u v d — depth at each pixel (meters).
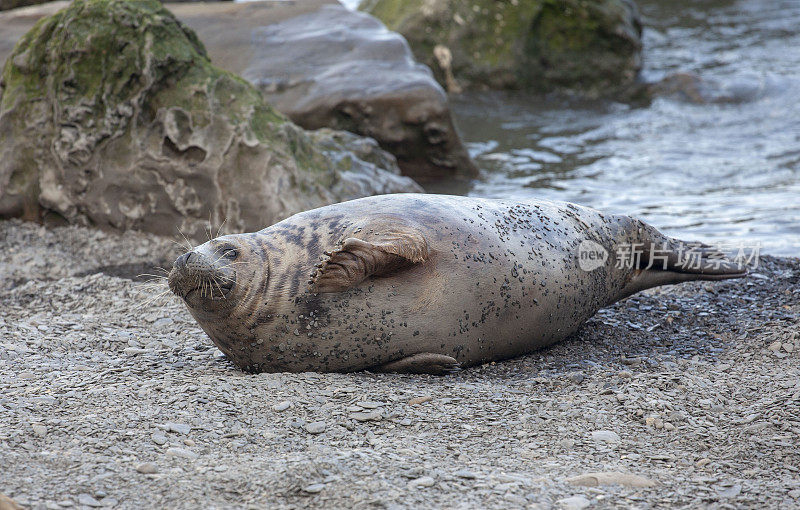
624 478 14.07
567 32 64.62
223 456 14.65
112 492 13.13
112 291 26.86
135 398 17.03
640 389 18.08
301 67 46.25
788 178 41.81
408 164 44.94
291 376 18.48
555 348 21.70
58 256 30.50
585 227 22.14
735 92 59.50
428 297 18.70
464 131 54.19
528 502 13.05
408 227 18.70
